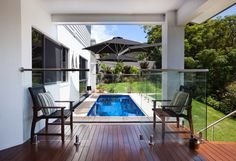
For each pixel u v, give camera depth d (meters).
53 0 4.88
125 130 4.75
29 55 4.30
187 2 4.87
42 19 5.25
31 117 4.33
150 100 5.75
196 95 4.26
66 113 4.33
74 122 5.34
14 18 3.84
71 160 3.17
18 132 3.87
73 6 5.34
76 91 8.09
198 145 3.65
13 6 3.83
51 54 6.04
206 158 3.26
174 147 3.73
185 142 3.98
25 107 4.06
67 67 8.19
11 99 3.83
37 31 4.96
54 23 6.18
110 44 9.06
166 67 5.79
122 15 6.09
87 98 7.91
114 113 6.35
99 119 5.64
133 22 6.12
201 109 4.19
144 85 6.32
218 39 11.66
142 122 5.39
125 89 7.29
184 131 4.32
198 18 5.07
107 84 7.66
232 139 7.73
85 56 12.82
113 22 6.13
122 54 10.53
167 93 5.32
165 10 5.71
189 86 4.60
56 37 6.54
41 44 5.24
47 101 4.27
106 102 7.51
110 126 5.09
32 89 4.09
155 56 15.00
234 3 3.98
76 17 6.07
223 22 11.53
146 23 6.22
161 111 4.63
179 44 5.72
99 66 11.35
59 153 3.44
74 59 9.44
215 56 11.26
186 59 11.95
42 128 4.88
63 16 6.06
